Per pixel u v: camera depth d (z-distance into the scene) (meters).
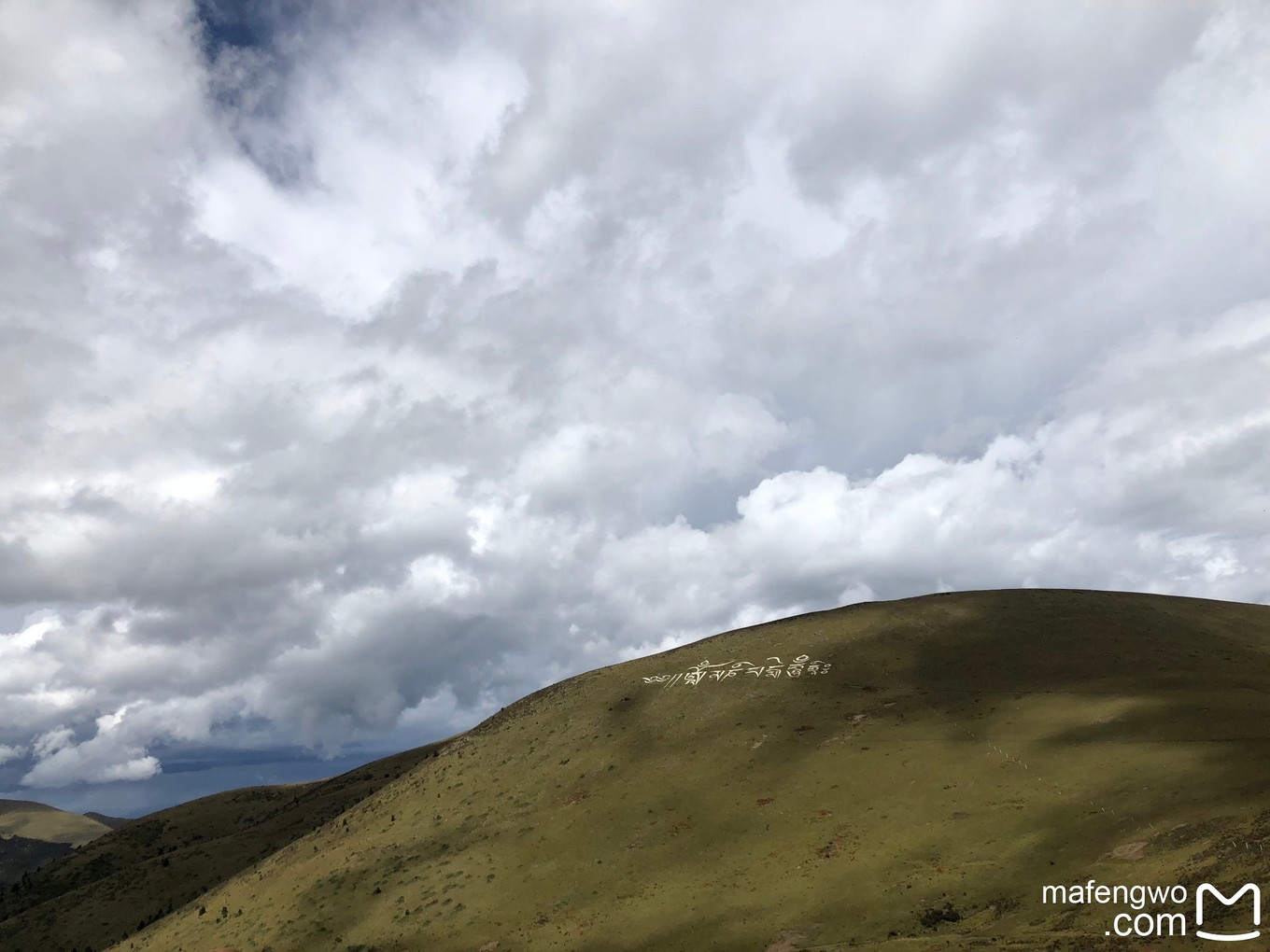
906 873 53.16
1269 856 39.91
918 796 62.69
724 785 73.00
